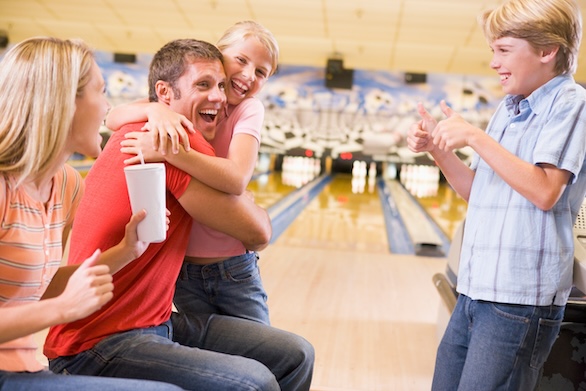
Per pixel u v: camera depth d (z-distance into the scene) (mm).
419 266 4934
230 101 1867
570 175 1519
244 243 1736
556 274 1540
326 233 6289
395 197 9836
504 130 1666
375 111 12023
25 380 1278
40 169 1316
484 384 1562
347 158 12211
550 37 1514
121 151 1558
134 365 1470
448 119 1606
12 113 1288
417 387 2605
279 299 3781
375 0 7586
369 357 2922
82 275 1191
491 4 7262
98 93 1380
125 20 9664
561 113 1516
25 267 1322
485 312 1588
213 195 1596
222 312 1907
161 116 1562
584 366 2135
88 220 1552
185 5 8523
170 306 1661
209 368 1447
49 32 10867
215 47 1756
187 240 1684
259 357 1688
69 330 1552
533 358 1572
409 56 10539
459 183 1807
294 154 12289
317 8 8125
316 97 12109
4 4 9141
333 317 3502
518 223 1550
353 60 11352
